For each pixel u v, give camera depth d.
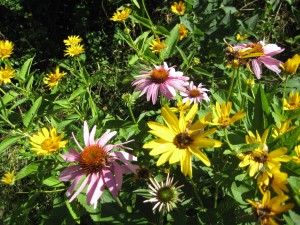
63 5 1.03
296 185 0.30
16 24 1.03
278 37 0.81
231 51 0.37
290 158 0.29
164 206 0.33
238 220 0.32
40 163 0.39
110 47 0.94
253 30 0.66
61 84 0.78
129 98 0.44
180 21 0.70
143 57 0.57
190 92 0.50
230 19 0.67
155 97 0.40
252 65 0.38
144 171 0.36
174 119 0.31
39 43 0.99
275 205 0.27
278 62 0.38
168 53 0.57
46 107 0.50
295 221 0.28
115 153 0.31
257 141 0.31
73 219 0.38
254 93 0.44
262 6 0.85
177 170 0.39
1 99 0.46
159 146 0.29
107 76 0.84
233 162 0.35
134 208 0.37
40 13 1.03
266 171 0.29
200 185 0.37
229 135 0.33
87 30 0.99
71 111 0.57
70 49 0.61
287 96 0.49
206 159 0.29
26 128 0.44
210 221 0.34
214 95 0.42
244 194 0.32
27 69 0.55
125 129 0.43
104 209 0.37
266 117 0.36
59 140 0.38
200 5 0.71
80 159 0.31
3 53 0.56
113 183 0.30
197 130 0.30
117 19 0.64
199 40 0.68
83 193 0.36
